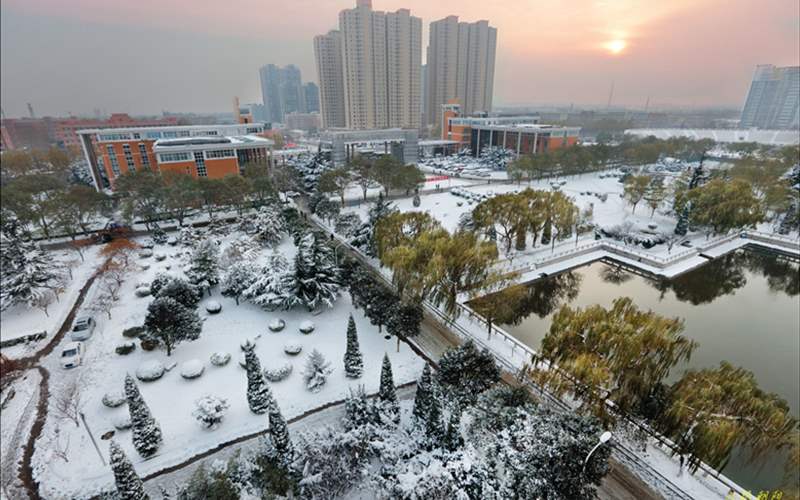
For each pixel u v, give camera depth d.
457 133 157.12
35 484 22.27
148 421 23.48
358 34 172.12
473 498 18.52
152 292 40.62
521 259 54.53
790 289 54.19
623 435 24.61
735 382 21.94
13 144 175.62
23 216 57.81
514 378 30.66
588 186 101.19
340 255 46.53
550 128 131.00
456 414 22.83
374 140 119.62
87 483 22.22
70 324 38.09
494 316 39.53
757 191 79.94
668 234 64.88
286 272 39.03
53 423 26.42
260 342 34.78
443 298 39.31
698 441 20.50
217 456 23.77
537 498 17.77
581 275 55.25
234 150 86.25
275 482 19.58
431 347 34.62
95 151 103.88
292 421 26.33
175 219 69.69
